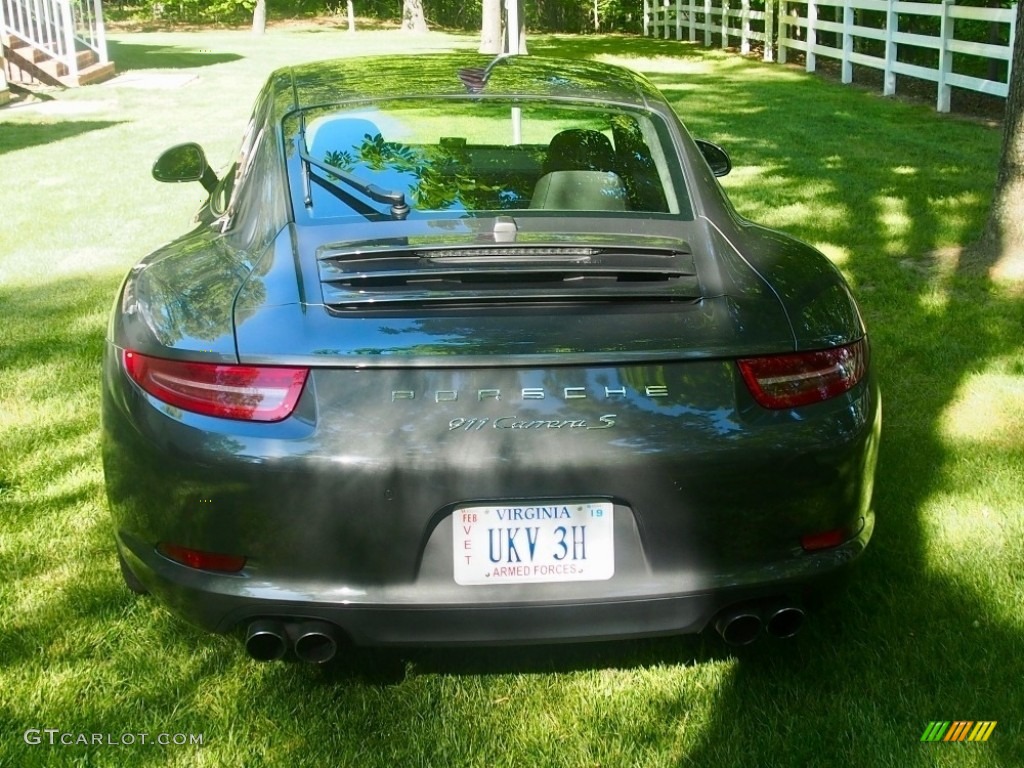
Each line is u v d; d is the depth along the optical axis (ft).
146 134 40.14
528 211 9.25
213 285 8.29
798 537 7.70
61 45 60.34
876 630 9.19
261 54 83.30
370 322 7.57
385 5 154.71
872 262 20.83
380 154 9.78
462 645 7.52
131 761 7.54
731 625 7.77
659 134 10.37
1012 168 19.48
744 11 78.02
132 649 8.87
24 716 7.98
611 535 7.40
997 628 9.18
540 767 7.57
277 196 9.29
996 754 7.67
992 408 13.92
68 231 24.48
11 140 38.96
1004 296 18.66
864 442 7.87
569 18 131.23
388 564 7.26
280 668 8.66
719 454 7.32
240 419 7.25
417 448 7.11
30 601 9.53
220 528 7.34
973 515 11.16
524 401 7.23
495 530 7.29
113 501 8.06
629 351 7.45
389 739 7.87
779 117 43.68
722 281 8.36
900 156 33.37
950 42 44.60
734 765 7.60
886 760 7.62
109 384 8.07
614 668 8.73
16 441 12.90
